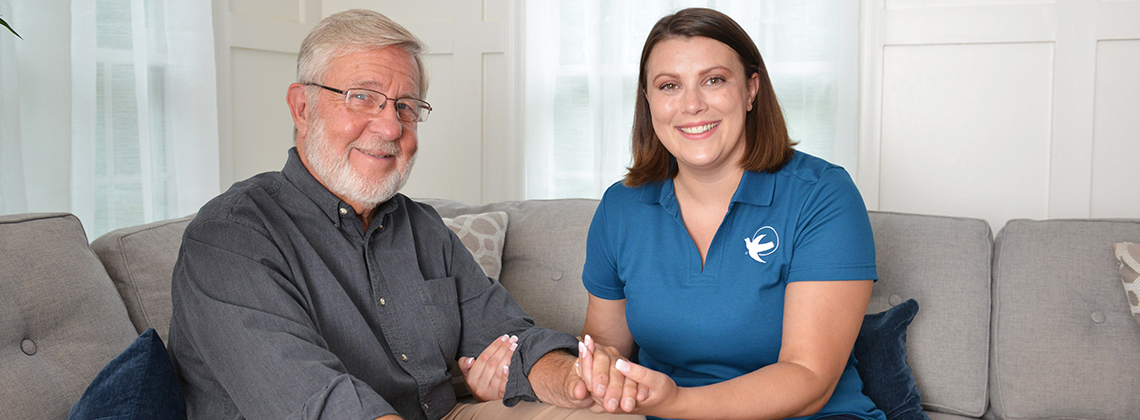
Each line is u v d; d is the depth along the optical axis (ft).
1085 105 9.18
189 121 9.26
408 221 6.66
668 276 6.52
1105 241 7.44
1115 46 9.11
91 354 6.15
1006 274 7.54
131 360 5.80
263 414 5.62
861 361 7.09
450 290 6.66
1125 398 7.04
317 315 6.07
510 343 6.64
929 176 9.65
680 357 6.50
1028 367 7.27
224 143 9.82
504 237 8.25
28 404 5.79
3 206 7.79
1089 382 7.13
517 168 10.89
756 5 9.75
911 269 7.62
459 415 6.54
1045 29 9.21
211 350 5.74
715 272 6.39
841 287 6.12
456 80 11.14
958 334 7.43
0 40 7.75
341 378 5.58
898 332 7.18
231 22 9.82
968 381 7.37
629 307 6.68
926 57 9.56
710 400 5.86
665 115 6.41
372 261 6.35
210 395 5.94
